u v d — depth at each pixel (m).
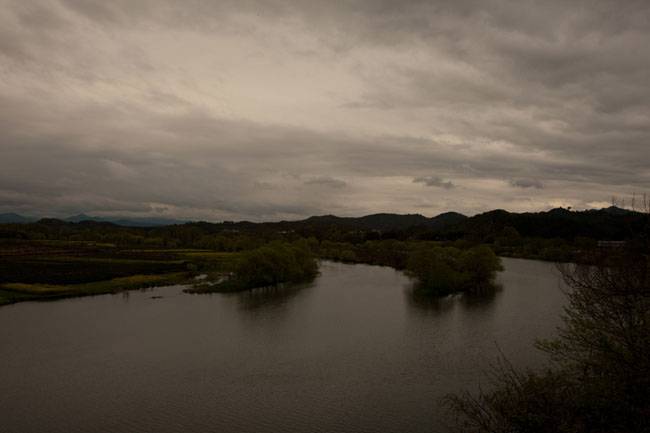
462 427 32.53
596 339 18.75
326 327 62.53
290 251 112.94
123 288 93.69
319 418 35.38
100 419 35.84
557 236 160.88
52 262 122.94
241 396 39.72
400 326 62.31
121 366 47.66
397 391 39.97
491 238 187.38
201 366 47.28
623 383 17.12
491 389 38.16
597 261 18.58
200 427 34.34
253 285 99.50
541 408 18.80
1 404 38.66
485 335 56.78
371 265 148.88
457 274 90.81
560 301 78.38
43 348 53.88
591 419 17.56
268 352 51.69
